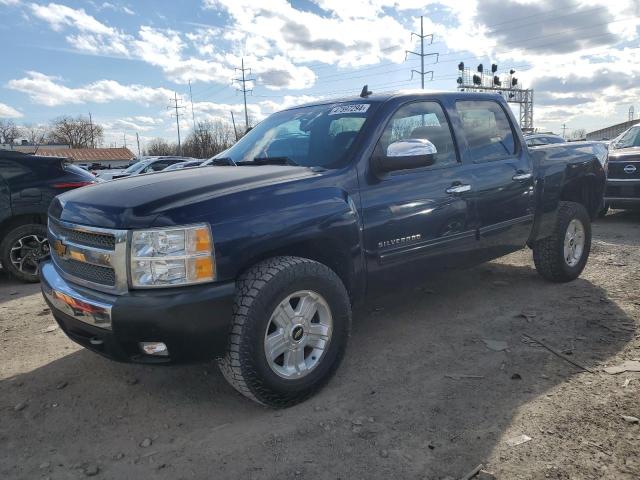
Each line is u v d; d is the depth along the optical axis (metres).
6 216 5.98
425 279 3.96
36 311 5.06
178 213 2.69
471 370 3.47
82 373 3.64
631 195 8.85
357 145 3.53
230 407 3.12
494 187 4.32
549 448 2.59
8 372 3.69
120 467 2.58
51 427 2.96
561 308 4.58
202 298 2.66
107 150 76.00
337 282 3.18
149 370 3.65
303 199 3.08
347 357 3.73
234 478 2.46
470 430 2.77
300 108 4.43
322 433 2.79
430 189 3.81
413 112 3.92
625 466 2.43
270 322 2.90
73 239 3.04
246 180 3.08
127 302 2.64
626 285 5.18
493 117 4.62
